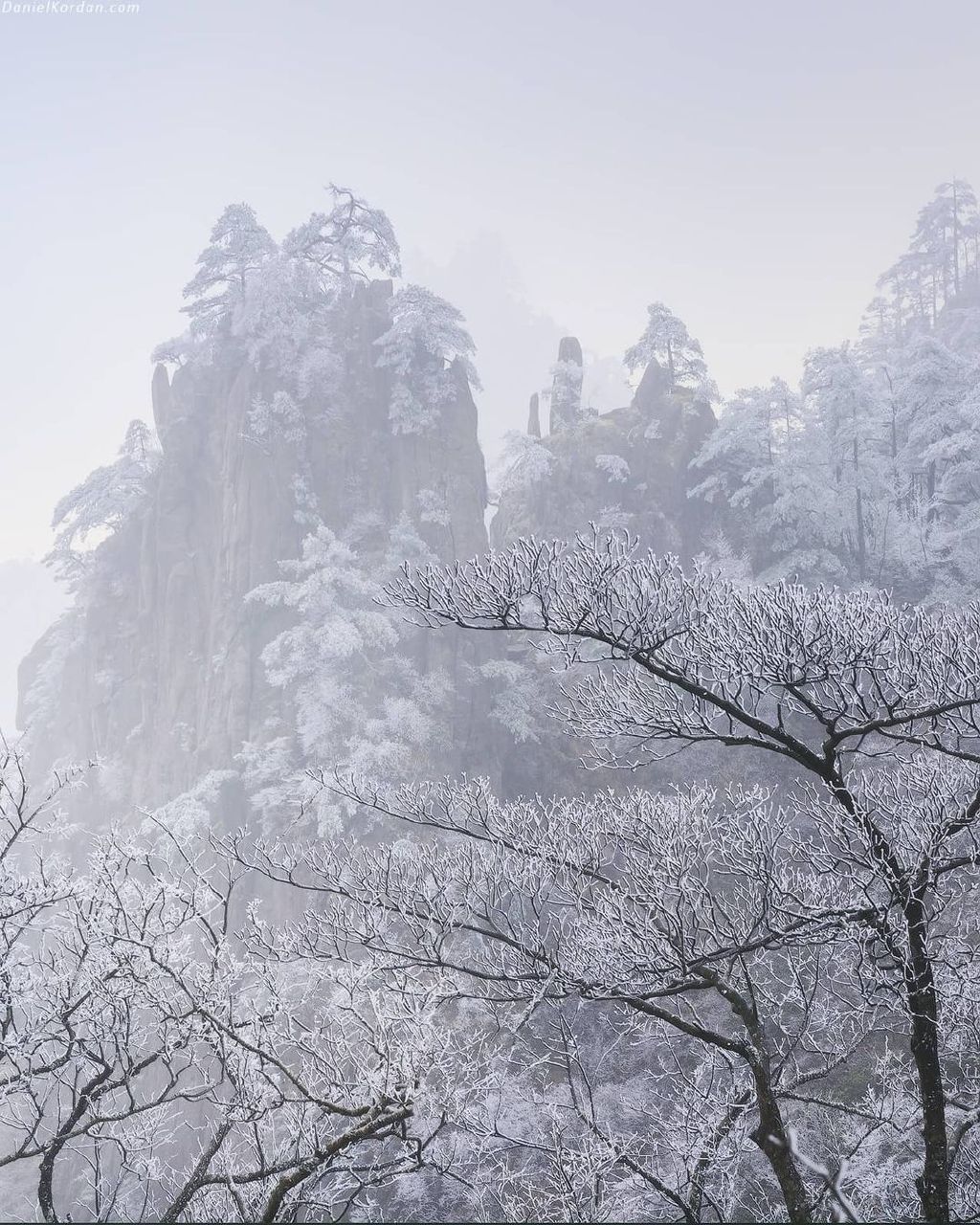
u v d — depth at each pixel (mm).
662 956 8969
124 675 58344
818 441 60062
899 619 9445
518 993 9609
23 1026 8414
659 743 43688
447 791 11422
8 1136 37250
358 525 56656
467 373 61625
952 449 56156
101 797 54906
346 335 61812
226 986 8656
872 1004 10211
